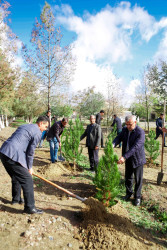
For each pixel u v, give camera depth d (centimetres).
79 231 308
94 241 283
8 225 292
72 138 627
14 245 255
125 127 456
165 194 468
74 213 355
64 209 366
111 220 329
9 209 337
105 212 343
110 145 379
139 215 388
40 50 1040
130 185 448
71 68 1091
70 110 2034
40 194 432
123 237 291
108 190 368
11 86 1212
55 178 539
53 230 298
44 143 1088
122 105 2091
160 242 318
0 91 1227
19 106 3347
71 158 618
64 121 639
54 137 661
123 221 333
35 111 3325
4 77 1120
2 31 1069
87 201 348
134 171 430
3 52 1120
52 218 326
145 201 439
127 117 413
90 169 639
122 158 388
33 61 1046
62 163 664
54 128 642
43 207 363
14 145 311
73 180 530
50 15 1034
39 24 1028
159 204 423
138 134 418
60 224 316
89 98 3469
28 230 286
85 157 816
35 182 501
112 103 1858
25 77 1102
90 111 3388
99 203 351
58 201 402
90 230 302
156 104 2198
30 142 324
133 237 304
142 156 424
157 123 1163
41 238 277
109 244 276
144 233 331
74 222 329
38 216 324
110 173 369
